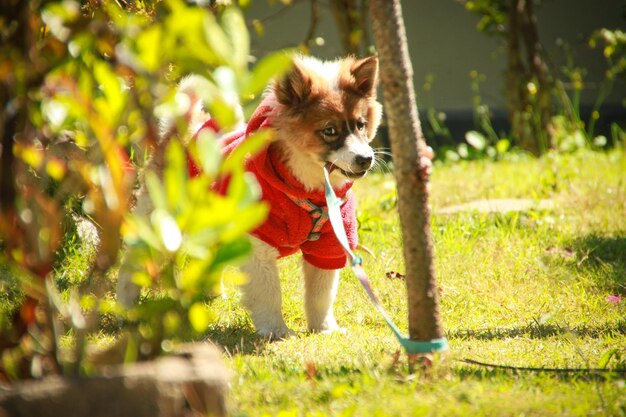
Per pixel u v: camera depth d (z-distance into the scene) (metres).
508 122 19.27
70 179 3.19
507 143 15.41
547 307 6.61
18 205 3.00
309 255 6.21
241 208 2.76
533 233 8.98
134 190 6.59
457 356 4.80
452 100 19.52
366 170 6.02
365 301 7.07
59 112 3.03
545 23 19.42
